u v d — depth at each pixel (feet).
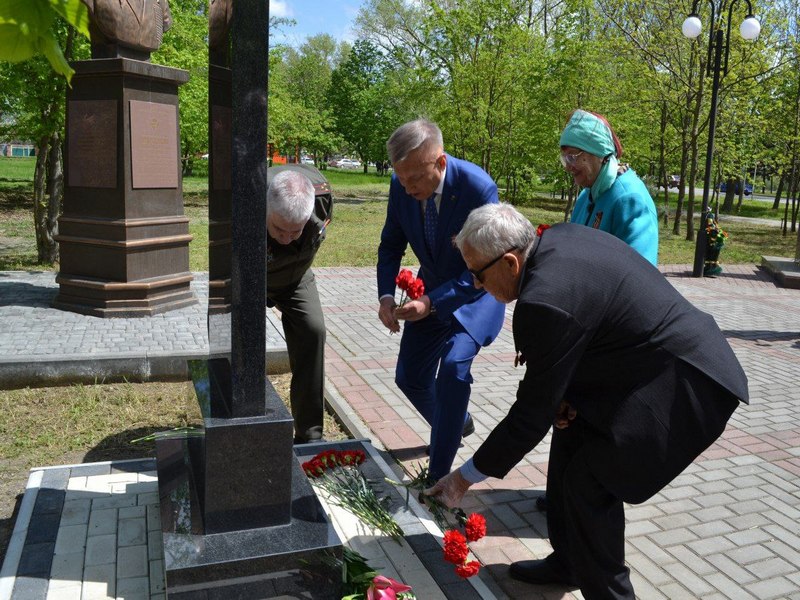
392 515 11.05
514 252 7.77
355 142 143.64
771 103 64.39
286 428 7.89
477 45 62.90
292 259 11.89
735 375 7.71
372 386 18.20
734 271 46.32
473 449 14.37
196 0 44.78
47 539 9.70
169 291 23.25
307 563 7.59
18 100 31.40
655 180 84.38
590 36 63.05
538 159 65.46
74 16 4.34
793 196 72.18
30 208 59.36
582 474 8.09
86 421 14.94
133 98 21.44
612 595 8.40
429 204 11.57
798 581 10.02
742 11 54.34
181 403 16.15
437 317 11.55
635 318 7.60
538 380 7.55
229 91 7.74
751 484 13.26
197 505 8.12
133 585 8.77
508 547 10.68
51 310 22.31
